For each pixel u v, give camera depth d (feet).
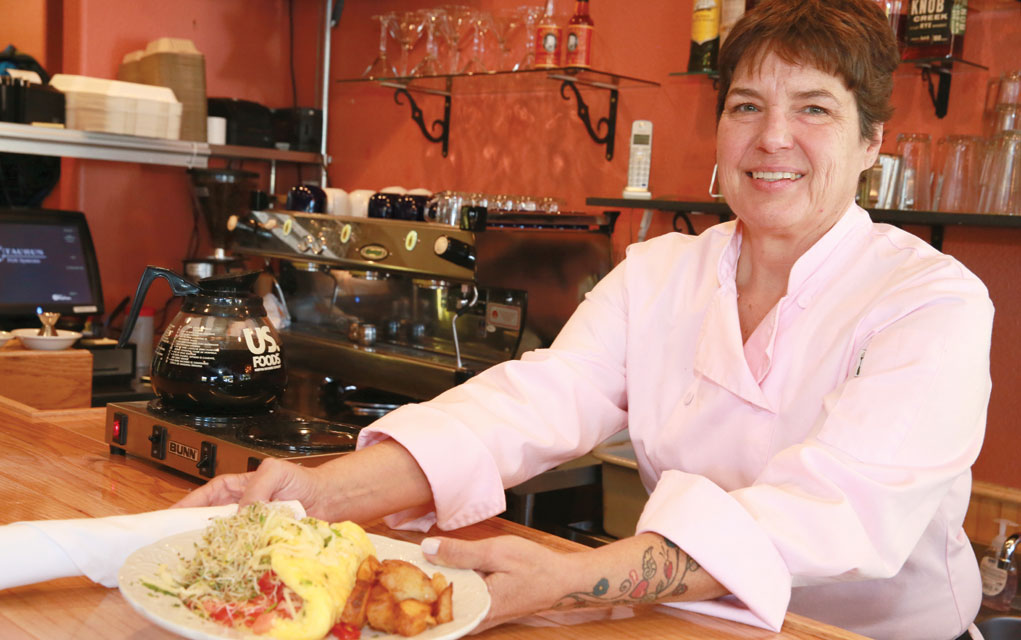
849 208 4.14
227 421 4.65
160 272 4.72
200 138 10.72
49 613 2.97
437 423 4.00
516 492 6.61
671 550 3.20
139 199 11.28
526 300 8.14
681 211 8.22
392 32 10.21
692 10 8.38
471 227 7.74
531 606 3.00
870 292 3.88
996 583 5.99
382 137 11.46
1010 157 6.27
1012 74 6.31
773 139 3.89
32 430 5.32
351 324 9.32
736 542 3.20
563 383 4.42
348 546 2.84
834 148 3.89
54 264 9.75
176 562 2.93
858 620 4.14
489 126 10.21
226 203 10.69
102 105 9.84
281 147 11.76
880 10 3.94
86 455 4.85
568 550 3.91
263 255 9.57
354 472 3.74
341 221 8.87
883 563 3.24
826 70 3.82
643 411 4.50
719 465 4.17
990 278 6.89
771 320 4.07
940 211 6.52
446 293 8.98
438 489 3.87
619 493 6.43
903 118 7.27
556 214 8.40
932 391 3.38
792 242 4.17
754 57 3.93
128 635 2.84
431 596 2.74
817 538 3.22
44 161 10.77
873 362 3.54
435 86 10.54
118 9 10.93
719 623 3.24
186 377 4.59
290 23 12.44
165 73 10.41
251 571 2.69
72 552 3.04
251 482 3.44
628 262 4.80
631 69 8.91
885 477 3.28
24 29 11.53
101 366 9.18
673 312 4.51
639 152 8.16
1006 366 6.83
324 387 9.09
